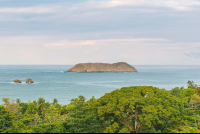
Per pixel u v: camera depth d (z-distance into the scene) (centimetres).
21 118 5916
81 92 18888
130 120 4597
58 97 16025
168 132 4209
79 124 4403
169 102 4834
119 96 4812
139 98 4491
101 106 4675
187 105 6116
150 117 4056
